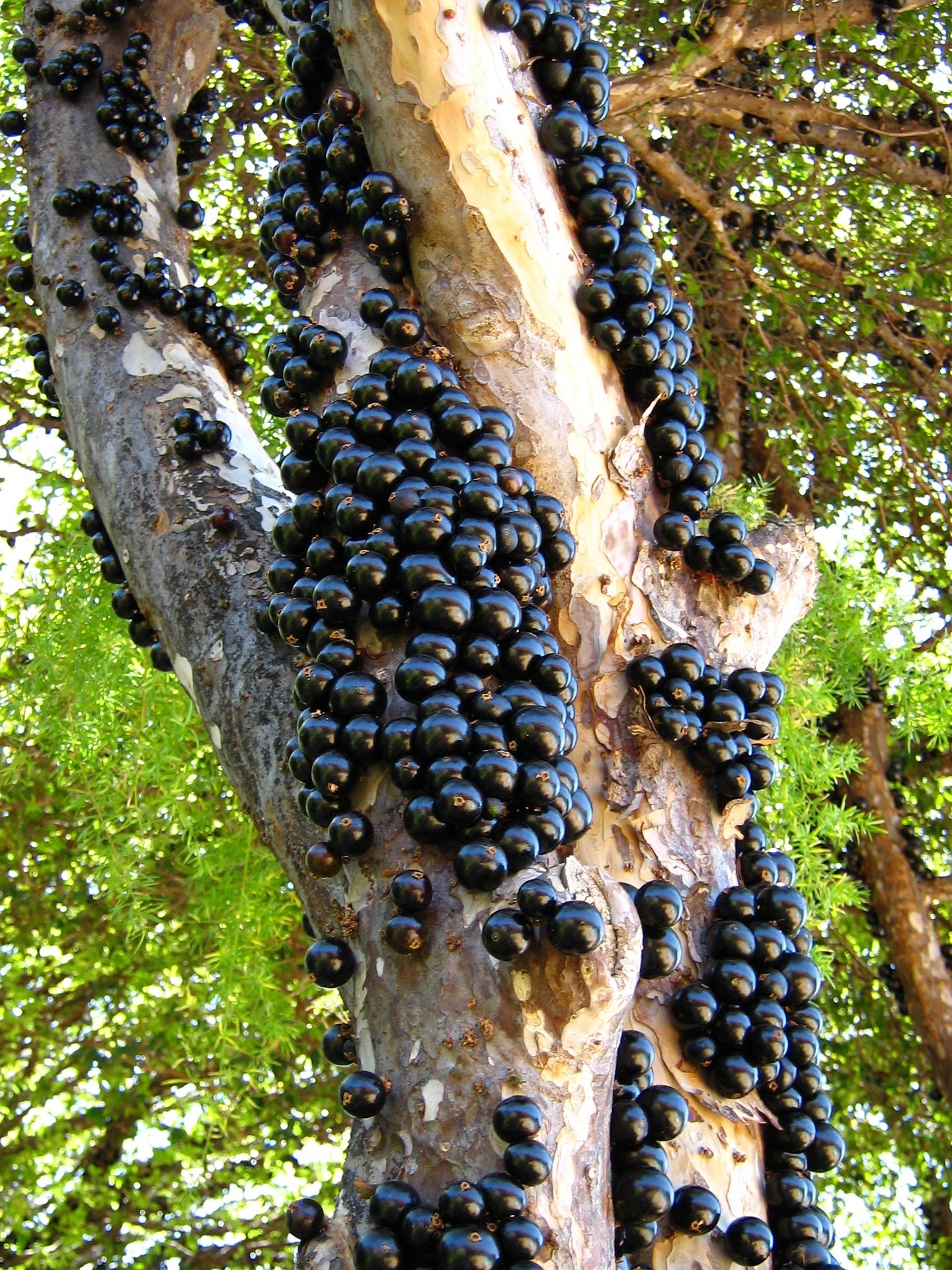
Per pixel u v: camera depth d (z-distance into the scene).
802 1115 2.45
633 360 2.77
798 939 2.67
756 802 2.74
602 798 2.56
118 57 4.49
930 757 8.50
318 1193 7.79
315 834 2.32
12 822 7.99
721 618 2.84
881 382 8.21
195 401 3.35
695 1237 2.25
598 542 2.67
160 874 6.59
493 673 2.24
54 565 5.76
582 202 2.81
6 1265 7.33
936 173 7.30
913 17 7.30
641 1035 2.32
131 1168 7.95
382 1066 2.02
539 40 2.85
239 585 2.77
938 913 8.57
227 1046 6.27
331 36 2.92
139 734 5.14
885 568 8.15
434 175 2.65
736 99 6.85
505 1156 1.84
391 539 2.24
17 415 7.40
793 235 7.89
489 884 1.97
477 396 2.64
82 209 4.00
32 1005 8.04
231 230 8.03
